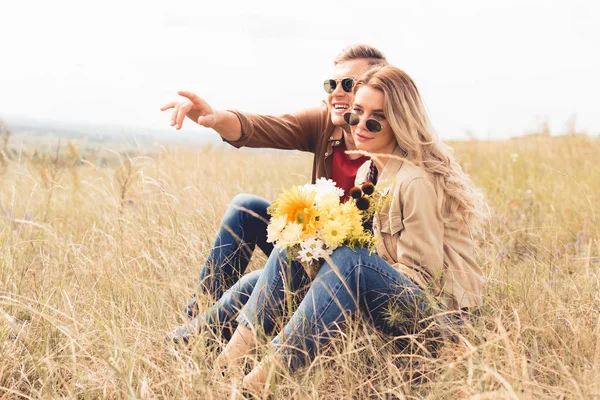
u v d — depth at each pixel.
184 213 4.56
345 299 2.57
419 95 2.97
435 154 2.95
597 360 2.44
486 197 6.10
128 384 2.26
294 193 2.76
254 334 2.60
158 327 2.91
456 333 2.46
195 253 3.79
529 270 3.55
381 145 3.06
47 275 3.56
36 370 2.58
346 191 3.60
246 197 3.35
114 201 5.00
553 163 7.96
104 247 4.21
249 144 3.72
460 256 2.90
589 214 5.12
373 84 2.95
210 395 2.25
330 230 2.60
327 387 2.56
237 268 3.35
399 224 2.80
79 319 2.96
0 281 3.38
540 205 5.58
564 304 3.02
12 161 5.69
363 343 2.65
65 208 5.33
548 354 2.53
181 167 6.07
